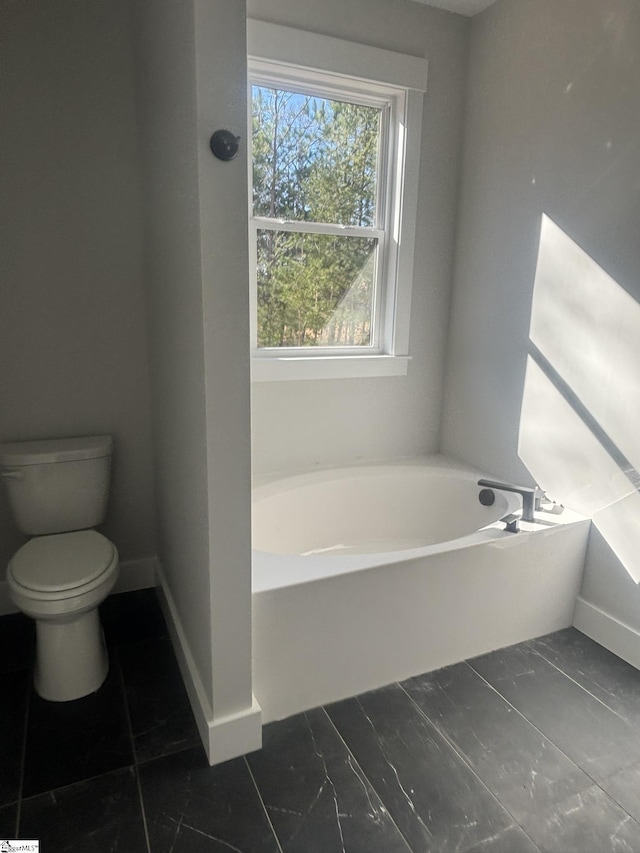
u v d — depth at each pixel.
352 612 1.71
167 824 1.33
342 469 2.63
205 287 1.20
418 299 2.66
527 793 1.45
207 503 1.33
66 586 1.62
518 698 1.79
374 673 1.81
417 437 2.87
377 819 1.36
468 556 1.88
